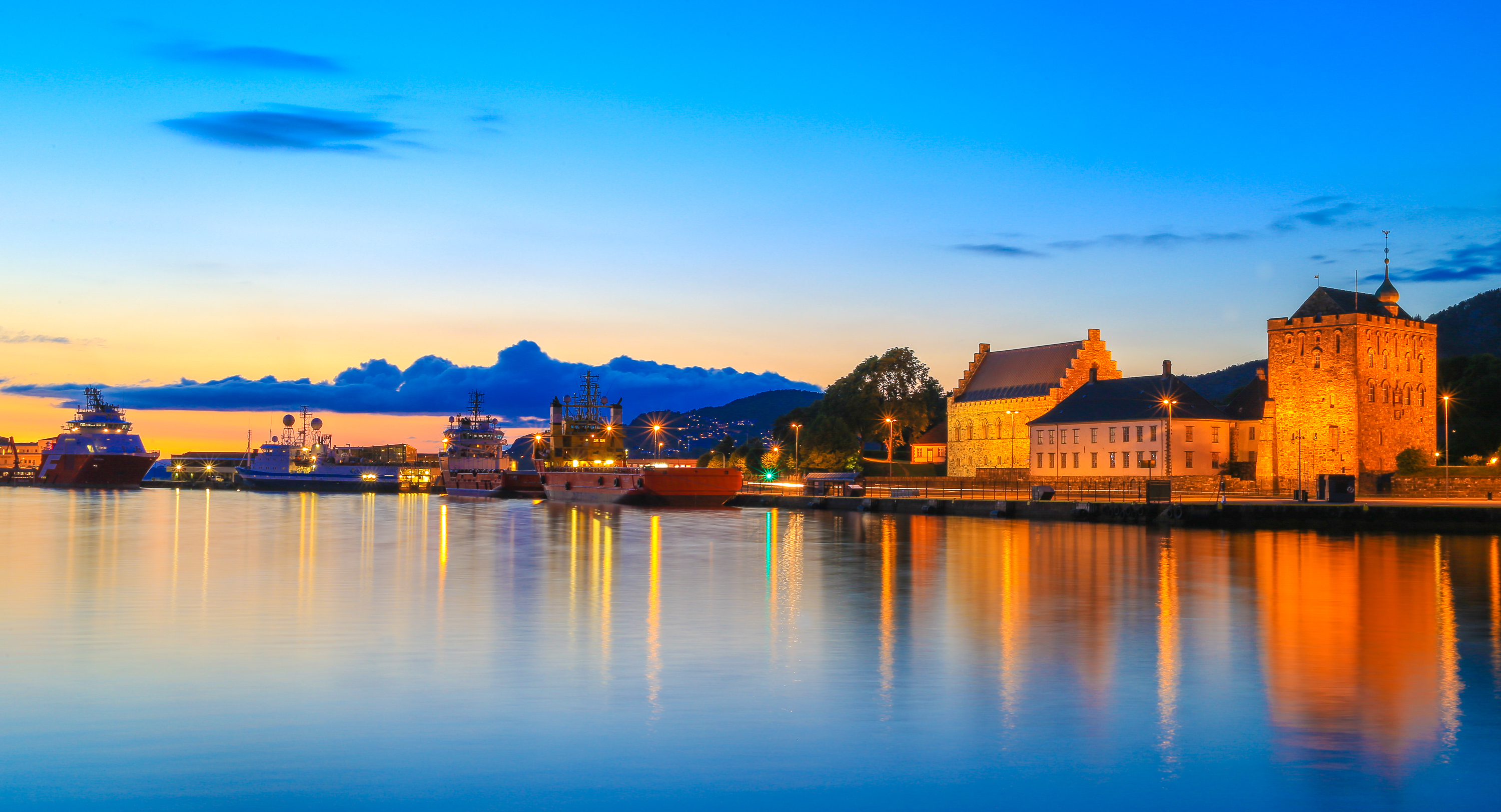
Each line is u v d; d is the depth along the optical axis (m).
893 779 18.41
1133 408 135.25
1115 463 135.62
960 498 113.62
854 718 21.92
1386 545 65.56
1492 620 34.19
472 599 40.72
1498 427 133.38
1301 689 24.31
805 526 90.06
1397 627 32.91
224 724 21.61
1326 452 121.38
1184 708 22.67
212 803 17.30
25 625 34.06
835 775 18.58
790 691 24.23
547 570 51.78
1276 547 64.69
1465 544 66.62
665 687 24.66
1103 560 55.94
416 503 163.50
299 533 84.25
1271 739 20.45
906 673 26.11
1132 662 27.36
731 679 25.53
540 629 33.06
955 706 22.89
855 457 166.75
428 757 19.52
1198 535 75.62
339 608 38.03
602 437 176.75
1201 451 128.62
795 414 198.62
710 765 19.06
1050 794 17.77
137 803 17.30
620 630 32.72
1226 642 30.22
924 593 41.75
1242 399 134.88
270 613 36.78
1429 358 126.06
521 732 21.02
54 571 52.56
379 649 29.55
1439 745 20.11
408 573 50.66
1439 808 17.08
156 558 60.31
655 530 84.69
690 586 44.78
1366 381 119.88
